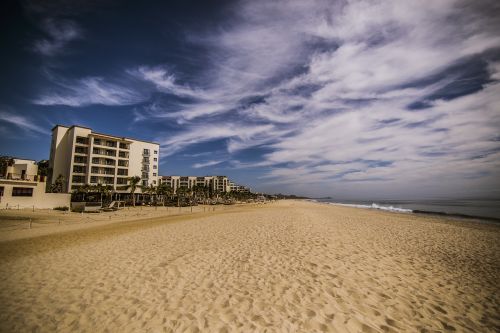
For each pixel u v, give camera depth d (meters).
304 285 6.78
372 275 7.62
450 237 15.48
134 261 9.38
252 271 7.96
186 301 5.92
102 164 55.66
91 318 5.27
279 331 4.64
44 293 6.60
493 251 11.62
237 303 5.77
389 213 39.41
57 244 13.23
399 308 5.62
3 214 29.03
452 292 6.60
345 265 8.52
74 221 25.97
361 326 4.85
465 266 9.05
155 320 5.10
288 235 14.37
